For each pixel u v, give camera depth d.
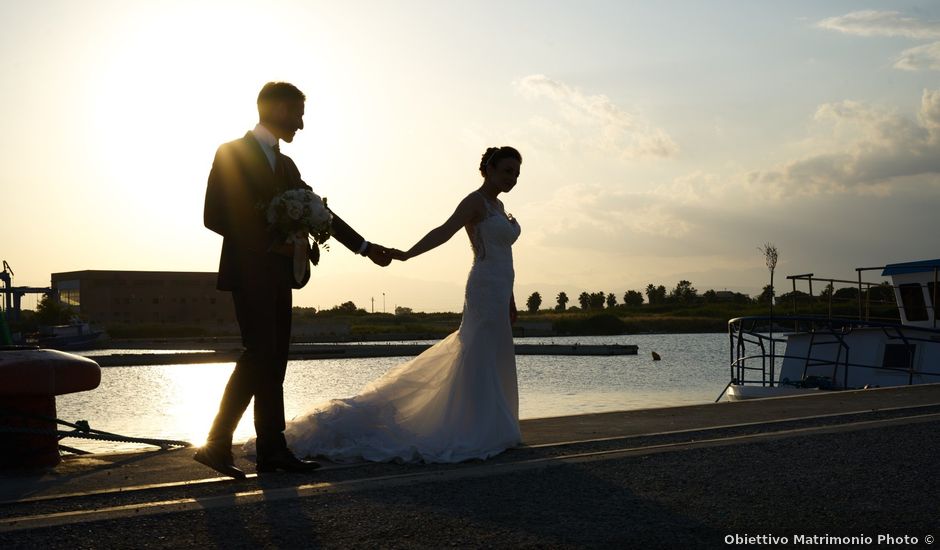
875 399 8.46
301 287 4.97
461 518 3.63
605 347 80.69
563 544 3.25
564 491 4.16
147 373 54.22
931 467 4.67
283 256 4.80
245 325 4.73
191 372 55.28
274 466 4.80
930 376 15.53
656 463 4.87
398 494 4.11
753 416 7.15
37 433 4.89
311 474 4.75
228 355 73.69
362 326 148.12
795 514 3.69
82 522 3.53
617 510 3.78
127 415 27.56
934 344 15.66
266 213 4.69
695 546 3.23
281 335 4.90
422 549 3.18
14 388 4.82
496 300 5.71
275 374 4.84
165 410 29.44
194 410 29.41
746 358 17.89
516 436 5.57
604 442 5.77
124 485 4.38
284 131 4.91
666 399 30.62
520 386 38.41
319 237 4.85
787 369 17.52
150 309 140.12
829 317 16.58
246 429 17.25
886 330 16.19
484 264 5.75
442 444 5.29
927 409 7.40
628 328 175.50
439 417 5.48
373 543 3.25
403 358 70.56
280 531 3.41
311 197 4.75
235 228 4.71
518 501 3.95
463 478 4.50
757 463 4.84
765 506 3.84
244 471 4.89
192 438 19.77
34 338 97.31
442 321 180.50
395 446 5.31
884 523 3.54
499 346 5.77
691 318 180.00
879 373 16.19
